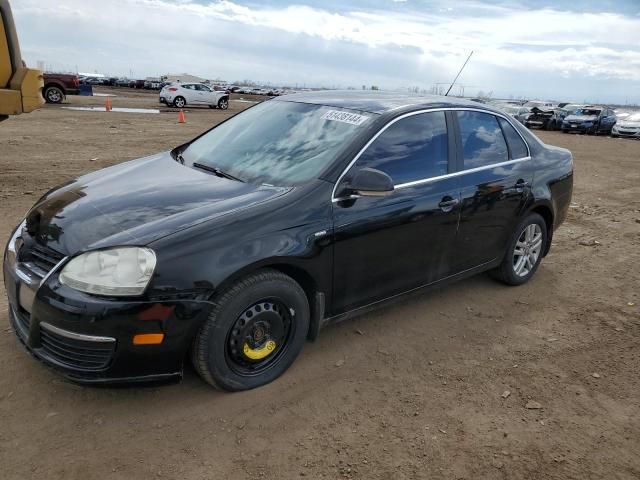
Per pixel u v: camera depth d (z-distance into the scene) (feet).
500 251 14.71
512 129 14.98
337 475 8.26
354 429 9.32
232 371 9.73
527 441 9.30
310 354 11.56
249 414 9.50
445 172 12.64
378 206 11.06
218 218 9.32
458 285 15.92
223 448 8.67
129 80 261.44
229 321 9.27
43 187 24.71
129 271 8.45
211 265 8.82
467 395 10.51
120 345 8.45
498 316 14.07
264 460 8.47
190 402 9.68
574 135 88.38
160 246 8.63
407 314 13.79
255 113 14.23
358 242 10.80
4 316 12.12
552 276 17.34
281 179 10.97
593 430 9.71
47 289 8.63
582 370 11.72
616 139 83.66
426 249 12.33
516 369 11.59
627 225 24.58
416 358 11.74
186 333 8.80
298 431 9.17
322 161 10.98
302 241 9.84
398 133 11.89
